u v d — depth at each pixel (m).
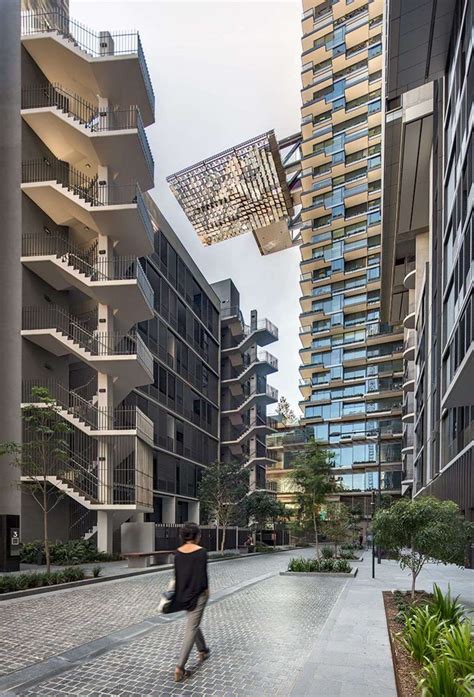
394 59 19.55
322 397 72.62
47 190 22.89
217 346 50.84
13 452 14.95
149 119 26.72
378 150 68.19
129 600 10.72
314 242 74.31
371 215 69.25
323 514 24.05
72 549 20.03
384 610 9.45
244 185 56.88
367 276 70.50
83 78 24.45
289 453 69.62
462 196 14.79
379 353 69.44
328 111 71.75
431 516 9.38
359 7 69.00
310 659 5.91
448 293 18.66
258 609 9.67
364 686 4.95
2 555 15.59
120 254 26.11
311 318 75.69
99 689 5.04
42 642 6.95
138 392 30.61
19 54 21.33
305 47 74.00
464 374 13.75
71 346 22.42
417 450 43.47
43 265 22.95
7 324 19.73
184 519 38.44
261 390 54.12
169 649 6.56
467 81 14.10
